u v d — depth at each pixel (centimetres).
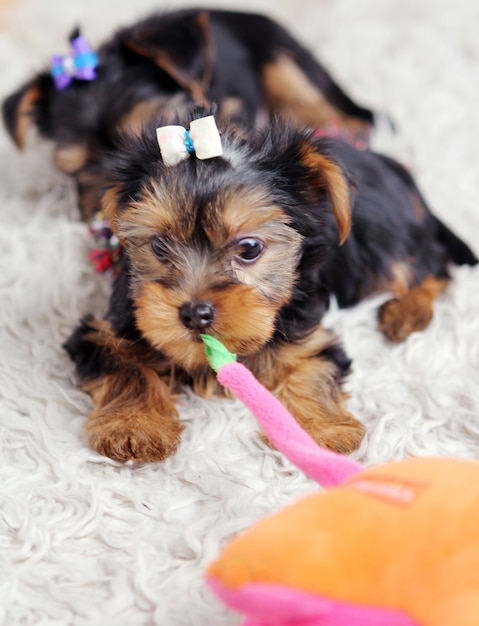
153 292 29
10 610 24
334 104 57
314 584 17
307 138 32
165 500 28
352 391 34
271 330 30
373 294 40
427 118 56
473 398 33
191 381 34
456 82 59
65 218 46
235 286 29
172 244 30
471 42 64
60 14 70
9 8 70
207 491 29
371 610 17
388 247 39
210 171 29
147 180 30
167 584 25
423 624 17
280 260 31
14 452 31
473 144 53
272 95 58
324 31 68
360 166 40
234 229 29
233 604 17
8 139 55
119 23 65
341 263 38
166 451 30
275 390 33
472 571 17
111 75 47
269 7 72
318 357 34
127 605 24
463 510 19
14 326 38
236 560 17
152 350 33
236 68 55
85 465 30
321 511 19
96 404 32
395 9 69
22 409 33
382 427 31
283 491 28
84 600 24
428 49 63
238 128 32
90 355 33
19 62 62
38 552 26
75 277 41
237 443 31
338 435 30
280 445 24
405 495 19
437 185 49
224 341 28
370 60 62
